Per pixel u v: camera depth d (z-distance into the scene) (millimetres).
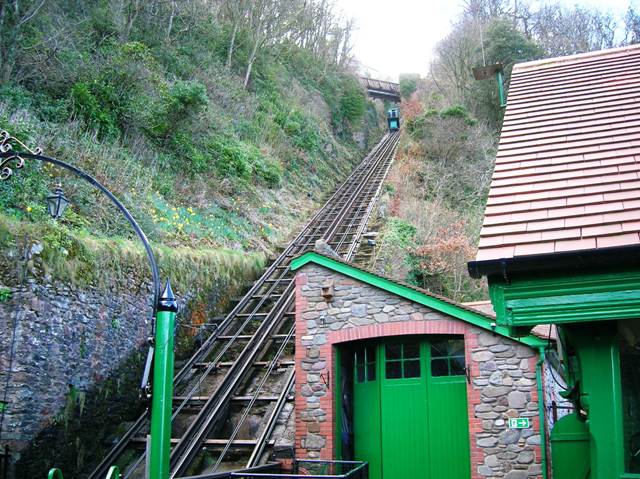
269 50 39406
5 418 10164
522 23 45656
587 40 44500
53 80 19016
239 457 11227
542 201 6273
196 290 16219
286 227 24438
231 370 13555
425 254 21047
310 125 36469
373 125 55906
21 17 18906
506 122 8133
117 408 12758
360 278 11375
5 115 15148
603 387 5391
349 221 24609
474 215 26500
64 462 11133
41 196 13625
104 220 15383
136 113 20859
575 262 5441
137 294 13938
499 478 9820
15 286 10633
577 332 5586
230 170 24609
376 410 11344
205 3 34344
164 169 21250
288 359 14352
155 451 7691
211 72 30047
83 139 17609
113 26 24406
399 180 29641
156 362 7992
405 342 11359
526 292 5605
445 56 40656
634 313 5344
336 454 10844
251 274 19422
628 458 6281
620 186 6195
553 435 6215
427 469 10742
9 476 10016
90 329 12203
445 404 10836
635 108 7699
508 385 10156
